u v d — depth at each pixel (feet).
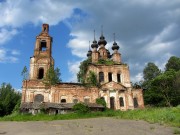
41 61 194.90
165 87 220.02
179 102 211.82
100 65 201.57
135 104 191.01
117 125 84.58
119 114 140.97
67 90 180.34
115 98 185.78
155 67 277.85
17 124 101.35
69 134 67.36
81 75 215.51
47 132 73.46
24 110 154.81
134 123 88.22
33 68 191.62
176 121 82.69
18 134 71.20
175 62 279.49
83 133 68.13
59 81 185.78
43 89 179.63
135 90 194.70
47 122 107.34
